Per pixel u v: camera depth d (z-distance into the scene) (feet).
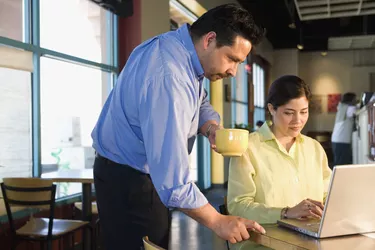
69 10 13.89
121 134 4.72
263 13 35.42
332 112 46.65
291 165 6.02
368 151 15.78
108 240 5.13
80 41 14.48
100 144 5.04
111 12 15.48
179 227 16.38
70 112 14.03
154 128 4.06
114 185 4.92
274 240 3.94
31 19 12.11
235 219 3.98
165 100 4.08
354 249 3.72
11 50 10.89
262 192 5.90
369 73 45.83
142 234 4.95
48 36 12.89
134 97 4.42
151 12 17.20
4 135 11.29
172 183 3.97
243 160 5.87
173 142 4.00
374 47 45.09
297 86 5.93
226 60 4.34
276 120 6.11
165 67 4.22
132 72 4.54
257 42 4.47
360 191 4.02
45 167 12.77
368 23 38.55
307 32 41.91
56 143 13.29
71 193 13.74
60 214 12.82
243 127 27.50
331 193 3.92
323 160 6.41
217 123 5.52
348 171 3.89
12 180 9.54
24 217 11.25
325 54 45.96
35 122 12.19
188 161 4.10
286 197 5.92
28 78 12.09
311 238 4.11
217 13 4.31
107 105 5.10
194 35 4.46
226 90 27.58
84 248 10.98
